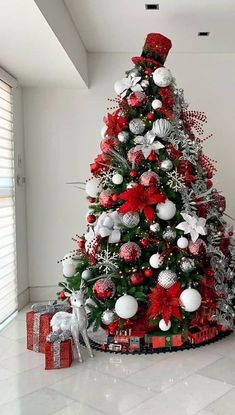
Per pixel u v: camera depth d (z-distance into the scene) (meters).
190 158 2.43
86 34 3.06
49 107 3.52
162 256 2.27
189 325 2.39
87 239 2.51
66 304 2.60
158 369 2.13
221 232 2.60
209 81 3.54
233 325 2.57
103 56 3.50
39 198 3.55
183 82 3.54
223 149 3.58
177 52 3.49
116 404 1.78
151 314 2.25
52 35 2.24
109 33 3.06
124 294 2.27
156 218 2.33
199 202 2.40
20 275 3.34
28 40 2.32
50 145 3.54
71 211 3.57
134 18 2.77
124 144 2.46
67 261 2.57
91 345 2.46
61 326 2.26
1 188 2.95
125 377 2.04
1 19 2.01
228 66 3.54
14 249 3.19
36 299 3.57
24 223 3.49
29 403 1.81
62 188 3.56
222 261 2.49
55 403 1.80
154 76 2.41
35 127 3.52
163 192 2.31
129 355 2.33
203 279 2.31
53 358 2.16
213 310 2.44
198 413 1.70
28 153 3.53
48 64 2.80
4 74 2.88
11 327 2.86
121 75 3.52
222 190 3.58
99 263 2.38
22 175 3.46
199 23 2.88
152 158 2.33
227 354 2.32
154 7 2.60
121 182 2.37
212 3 2.55
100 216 2.43
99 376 2.06
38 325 2.40
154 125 2.36
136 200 2.24
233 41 3.25
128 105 2.46
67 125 3.53
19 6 1.87
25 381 2.02
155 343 2.37
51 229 3.57
